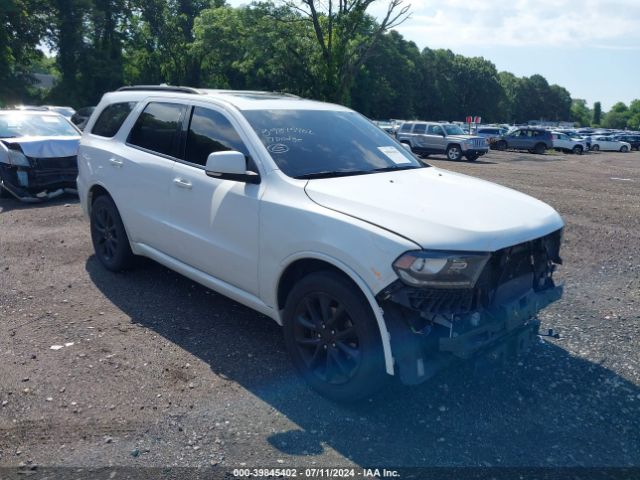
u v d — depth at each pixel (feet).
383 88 266.36
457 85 390.01
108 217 19.19
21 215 29.30
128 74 186.39
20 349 13.96
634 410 11.85
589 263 22.77
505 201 12.73
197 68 185.37
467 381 12.86
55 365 13.19
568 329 15.87
